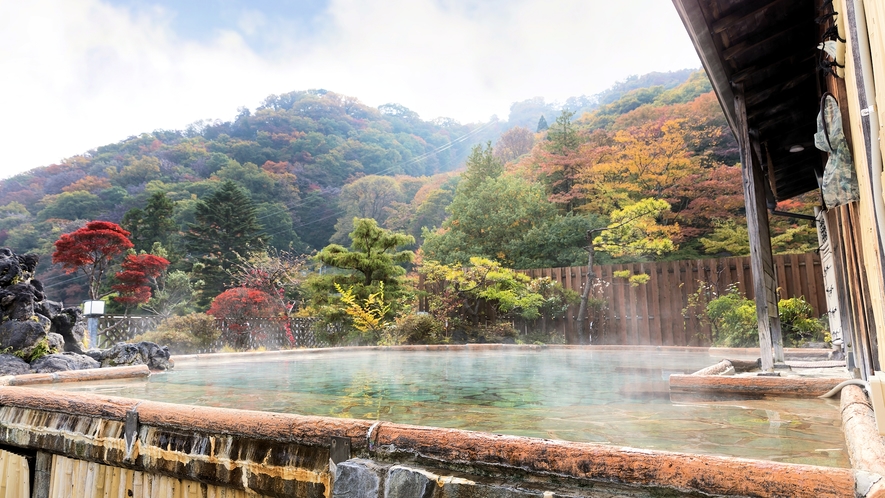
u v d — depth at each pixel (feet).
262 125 225.97
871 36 5.52
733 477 2.98
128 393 9.71
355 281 41.42
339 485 4.02
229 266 92.79
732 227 63.05
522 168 94.58
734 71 13.24
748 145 13.06
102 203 149.89
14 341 12.53
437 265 41.11
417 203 147.64
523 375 14.17
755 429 5.90
